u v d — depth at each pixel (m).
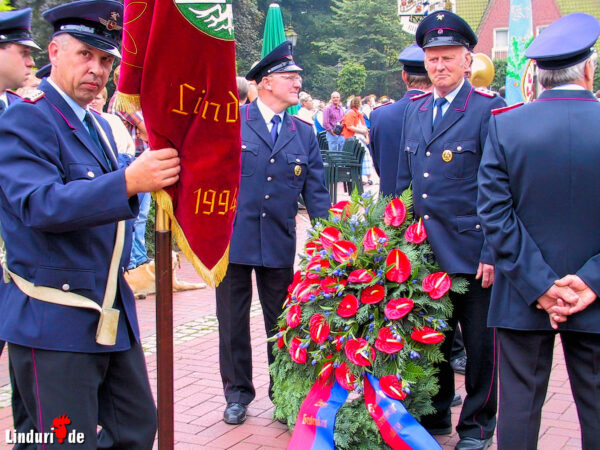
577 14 3.14
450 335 3.96
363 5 50.44
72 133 2.65
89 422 2.60
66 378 2.56
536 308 3.03
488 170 3.11
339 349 3.50
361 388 3.46
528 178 3.02
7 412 4.28
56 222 2.39
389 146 4.63
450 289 3.67
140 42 2.26
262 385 4.86
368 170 16.12
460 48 3.76
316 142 4.55
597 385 3.01
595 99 3.07
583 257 2.97
